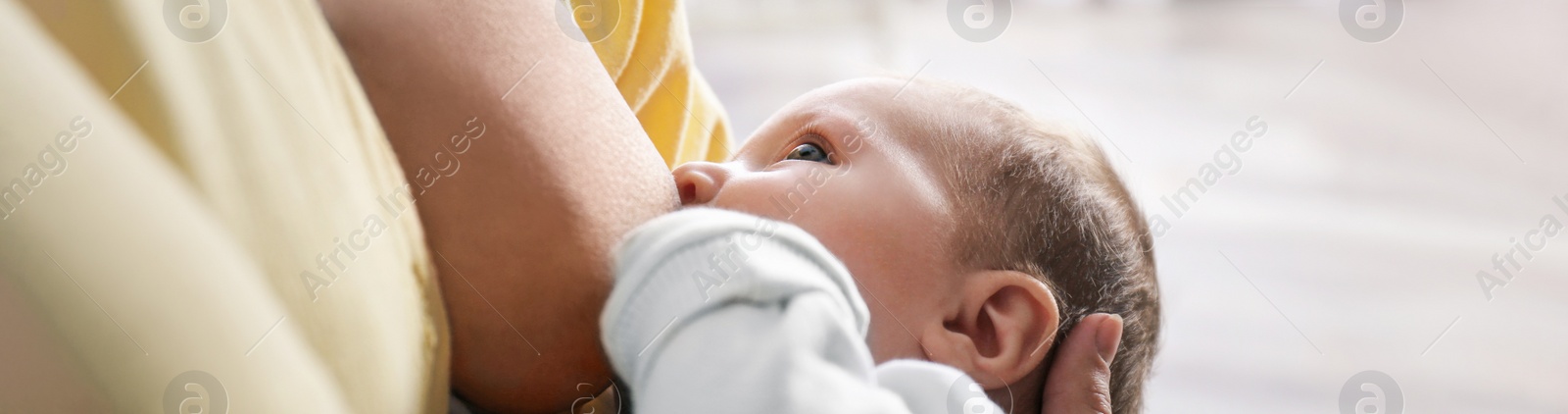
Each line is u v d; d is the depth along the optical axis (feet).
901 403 1.63
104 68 0.94
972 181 2.21
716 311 1.60
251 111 1.08
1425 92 6.86
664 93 2.47
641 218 1.69
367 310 1.15
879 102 2.30
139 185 0.92
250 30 1.14
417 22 1.45
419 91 1.42
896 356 2.04
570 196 1.52
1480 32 7.25
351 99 1.30
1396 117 6.45
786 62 5.94
